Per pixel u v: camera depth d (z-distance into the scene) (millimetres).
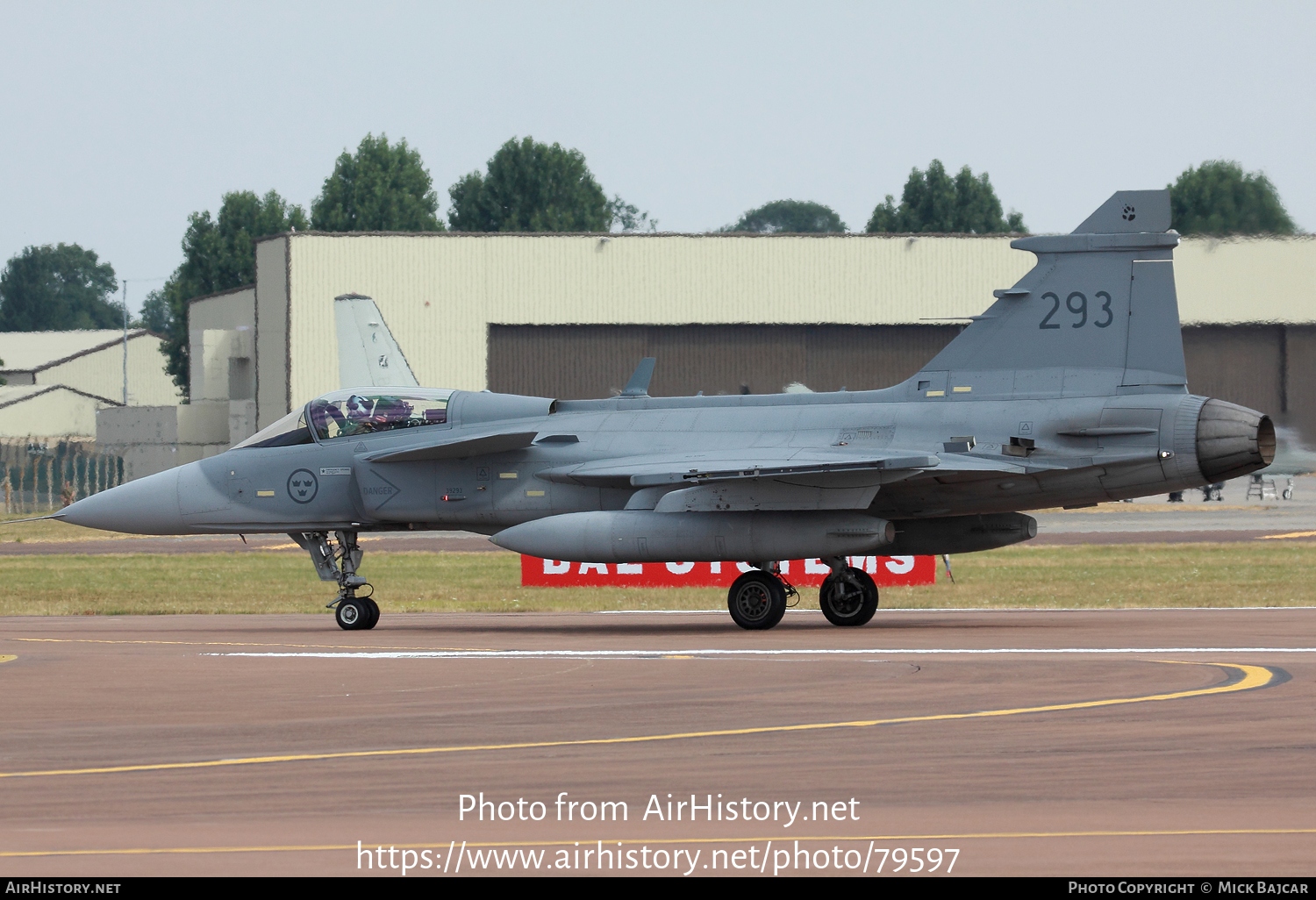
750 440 71375
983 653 55750
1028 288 69875
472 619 79438
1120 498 69500
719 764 34000
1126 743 36062
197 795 31328
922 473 67000
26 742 37688
